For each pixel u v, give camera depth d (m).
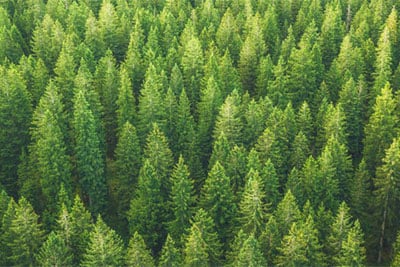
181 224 63.53
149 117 77.75
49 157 68.12
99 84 89.88
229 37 104.25
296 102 89.00
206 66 90.19
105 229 56.81
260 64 93.69
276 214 58.75
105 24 105.19
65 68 88.06
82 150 70.12
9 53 100.88
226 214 62.44
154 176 64.69
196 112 87.88
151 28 101.88
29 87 90.31
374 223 67.19
